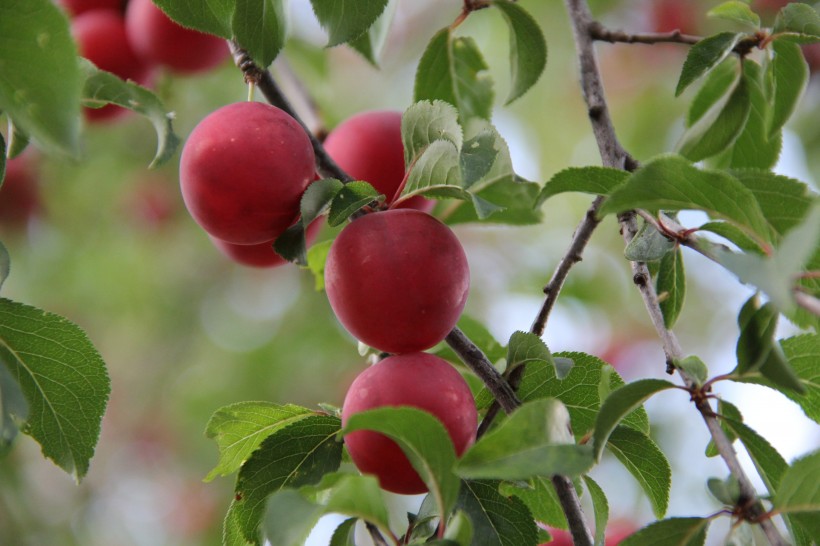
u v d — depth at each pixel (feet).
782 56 3.02
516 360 2.91
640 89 5.27
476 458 2.74
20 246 4.96
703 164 3.16
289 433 2.92
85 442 2.92
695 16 4.73
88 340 2.91
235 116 2.92
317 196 2.89
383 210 2.92
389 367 2.87
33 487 4.38
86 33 3.28
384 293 2.86
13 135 2.88
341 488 2.75
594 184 2.86
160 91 3.34
